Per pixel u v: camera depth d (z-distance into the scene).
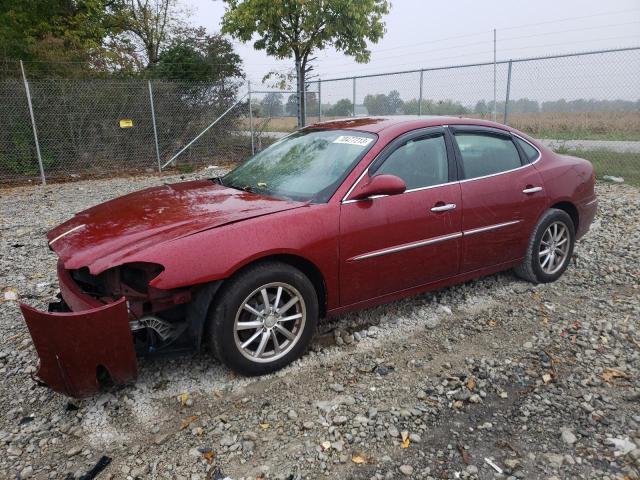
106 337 2.68
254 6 14.83
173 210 3.35
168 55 16.59
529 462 2.54
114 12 19.70
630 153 11.45
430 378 3.27
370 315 4.15
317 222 3.28
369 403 3.01
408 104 12.35
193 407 2.98
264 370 3.24
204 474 2.46
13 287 4.87
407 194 3.69
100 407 2.98
